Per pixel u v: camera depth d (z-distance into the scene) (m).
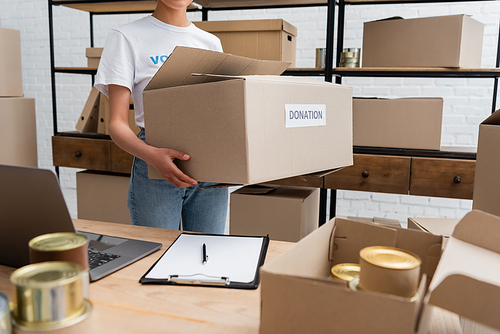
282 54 2.00
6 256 0.71
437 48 1.79
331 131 0.92
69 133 2.45
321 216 2.21
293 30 2.12
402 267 0.44
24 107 2.69
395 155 1.91
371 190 1.93
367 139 1.94
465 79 2.63
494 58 2.55
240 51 2.04
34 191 0.61
